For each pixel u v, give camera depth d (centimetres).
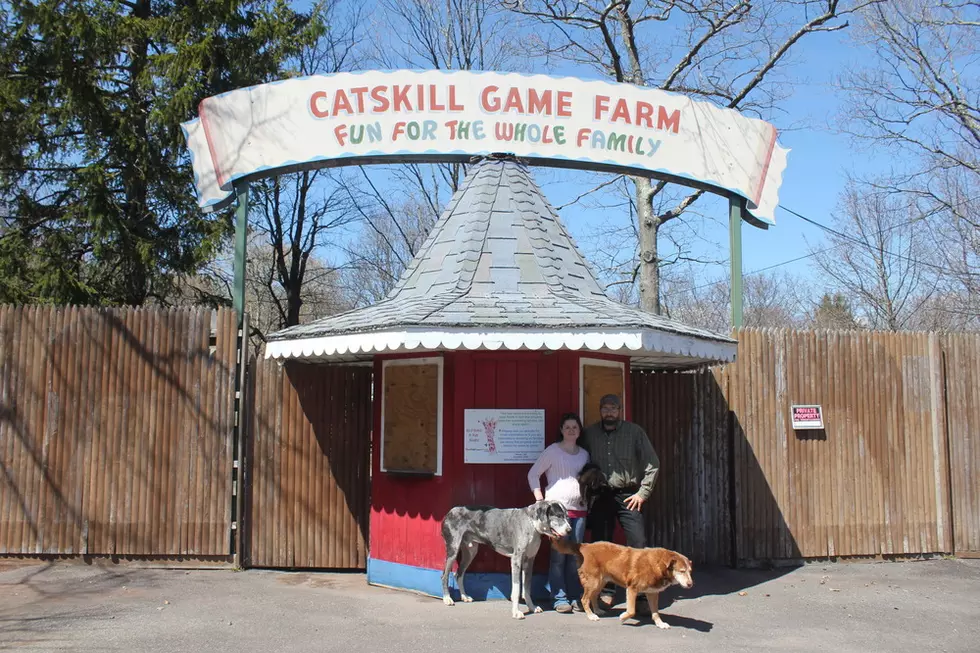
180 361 840
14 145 1442
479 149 901
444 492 713
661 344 656
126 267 1530
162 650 551
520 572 658
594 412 747
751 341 927
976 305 2158
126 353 834
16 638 571
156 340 840
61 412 820
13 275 1454
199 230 1600
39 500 812
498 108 909
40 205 1511
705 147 964
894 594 773
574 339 642
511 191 845
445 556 712
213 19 1584
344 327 691
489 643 581
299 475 857
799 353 936
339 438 867
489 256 783
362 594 736
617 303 811
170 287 1622
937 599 755
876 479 936
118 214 1471
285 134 901
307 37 1745
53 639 571
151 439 829
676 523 898
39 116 1441
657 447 902
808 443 925
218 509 833
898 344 960
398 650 561
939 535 945
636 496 684
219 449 837
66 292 1420
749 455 910
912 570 884
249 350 866
